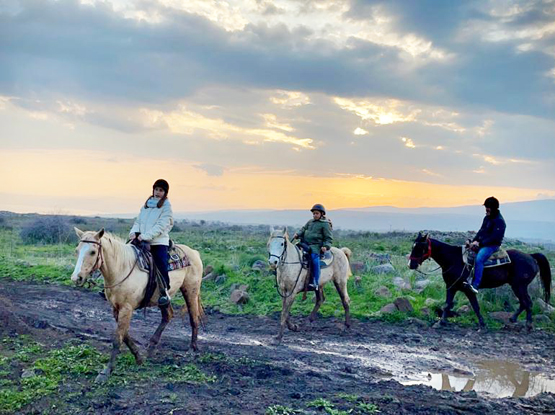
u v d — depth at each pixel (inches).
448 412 288.4
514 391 363.9
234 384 320.2
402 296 634.8
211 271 737.6
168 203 366.0
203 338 485.1
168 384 304.8
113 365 320.5
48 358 343.6
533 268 563.5
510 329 552.4
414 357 444.1
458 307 611.8
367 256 885.8
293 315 587.5
